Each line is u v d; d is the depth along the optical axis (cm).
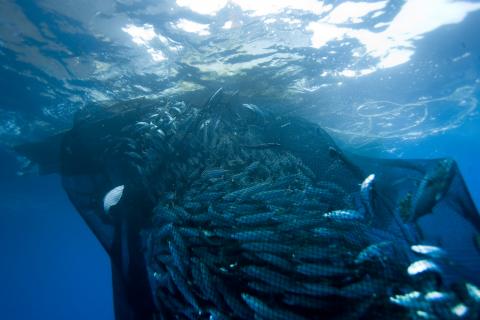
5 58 1063
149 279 528
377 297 320
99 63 1115
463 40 1167
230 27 984
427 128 2250
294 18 970
